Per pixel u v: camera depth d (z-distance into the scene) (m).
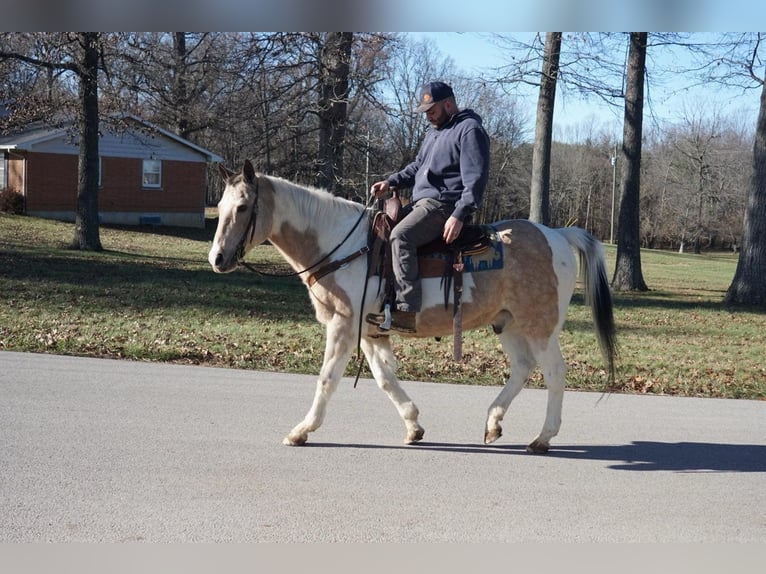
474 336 12.10
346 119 22.25
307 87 21.25
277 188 6.03
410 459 5.94
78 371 8.41
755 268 18.05
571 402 8.21
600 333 6.57
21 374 8.13
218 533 4.41
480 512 4.89
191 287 16.11
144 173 34.53
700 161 55.91
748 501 5.29
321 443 6.25
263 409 7.21
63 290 14.43
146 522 4.50
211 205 52.06
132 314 12.48
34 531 4.33
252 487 5.14
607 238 65.38
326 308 6.09
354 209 6.19
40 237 25.12
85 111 22.45
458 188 6.00
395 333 6.16
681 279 28.34
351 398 7.86
